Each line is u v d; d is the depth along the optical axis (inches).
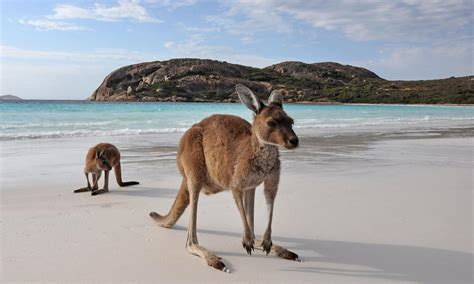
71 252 178.7
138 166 402.3
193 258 175.5
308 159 441.7
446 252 180.9
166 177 352.2
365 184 312.0
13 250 179.6
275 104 171.0
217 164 172.6
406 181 323.9
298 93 4101.9
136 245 188.7
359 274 161.5
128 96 3843.5
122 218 228.8
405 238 197.5
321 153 491.2
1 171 361.1
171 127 863.1
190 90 3769.7
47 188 303.1
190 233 180.4
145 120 1066.7
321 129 880.3
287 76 5113.2
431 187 302.5
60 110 1466.5
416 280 156.2
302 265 169.8
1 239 192.1
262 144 161.3
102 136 665.6
